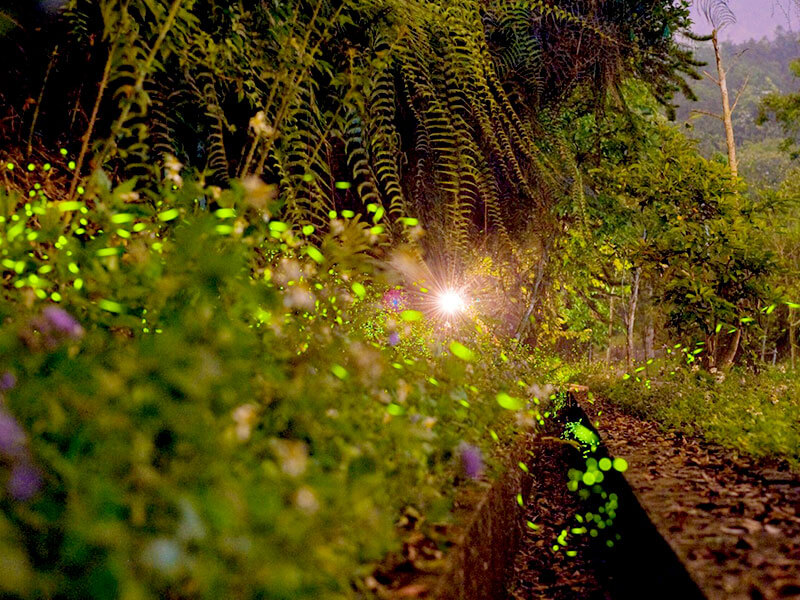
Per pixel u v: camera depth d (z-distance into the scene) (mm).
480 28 6254
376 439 2402
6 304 2031
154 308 2039
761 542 2869
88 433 1314
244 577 1286
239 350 1711
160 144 4605
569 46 9773
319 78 5758
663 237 13492
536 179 9211
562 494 7297
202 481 1366
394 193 6852
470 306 6719
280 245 3234
